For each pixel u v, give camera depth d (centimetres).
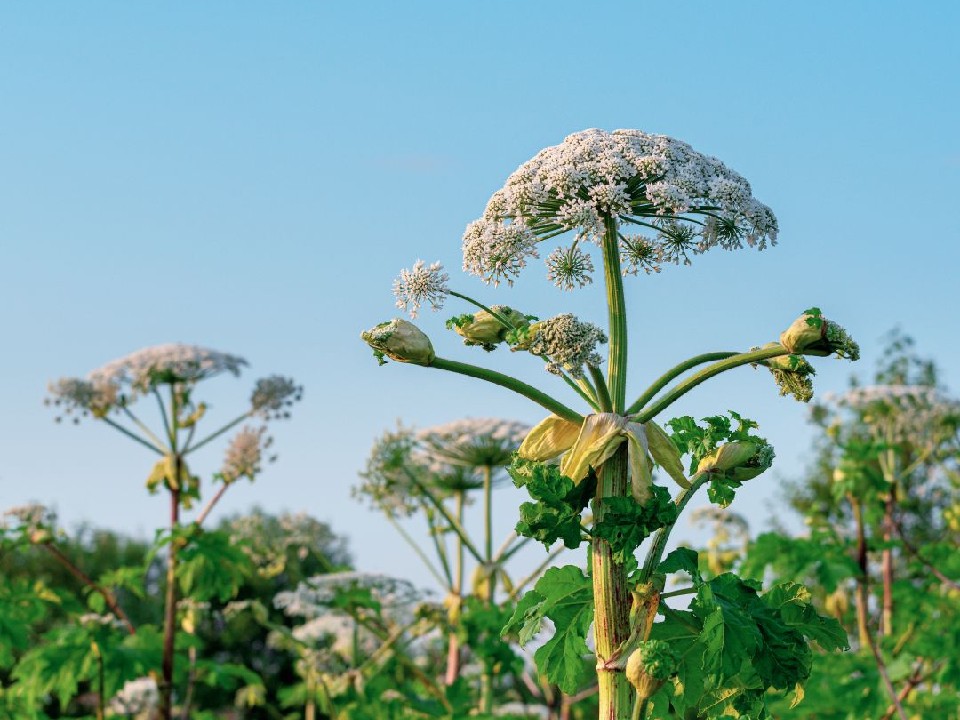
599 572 402
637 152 418
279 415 902
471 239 415
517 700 1166
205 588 890
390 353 401
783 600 428
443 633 1010
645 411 412
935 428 1013
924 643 900
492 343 432
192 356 886
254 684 1076
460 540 978
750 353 408
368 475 992
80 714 1628
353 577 1059
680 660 417
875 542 930
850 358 396
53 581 2808
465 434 963
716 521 1154
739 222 412
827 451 2464
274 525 1162
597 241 398
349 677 1073
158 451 902
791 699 419
